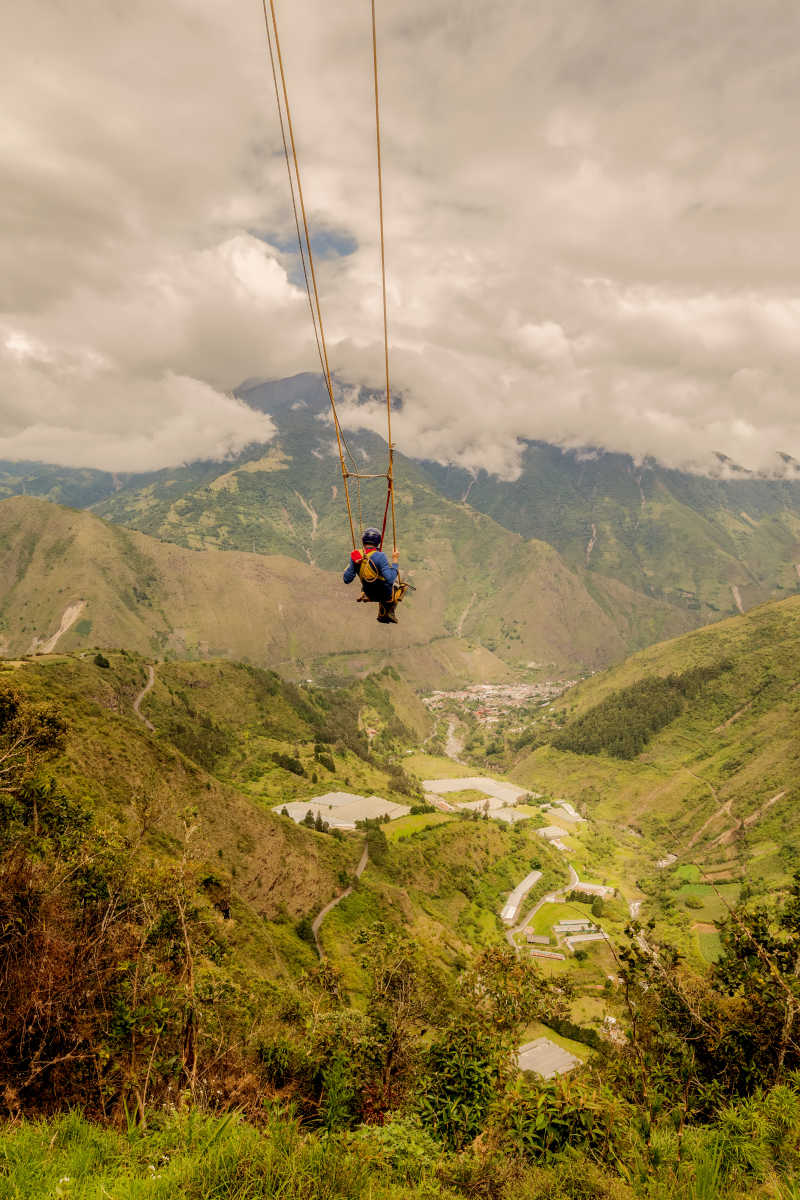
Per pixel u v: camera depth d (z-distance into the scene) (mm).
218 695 151875
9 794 16906
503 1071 9891
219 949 19875
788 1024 9508
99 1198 4816
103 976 10352
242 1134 5922
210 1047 11711
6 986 9531
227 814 62625
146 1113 8383
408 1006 14500
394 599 9695
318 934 60719
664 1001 11320
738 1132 6684
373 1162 6543
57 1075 9227
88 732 52156
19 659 103375
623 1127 7125
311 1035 12938
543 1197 6266
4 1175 5254
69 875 11883
